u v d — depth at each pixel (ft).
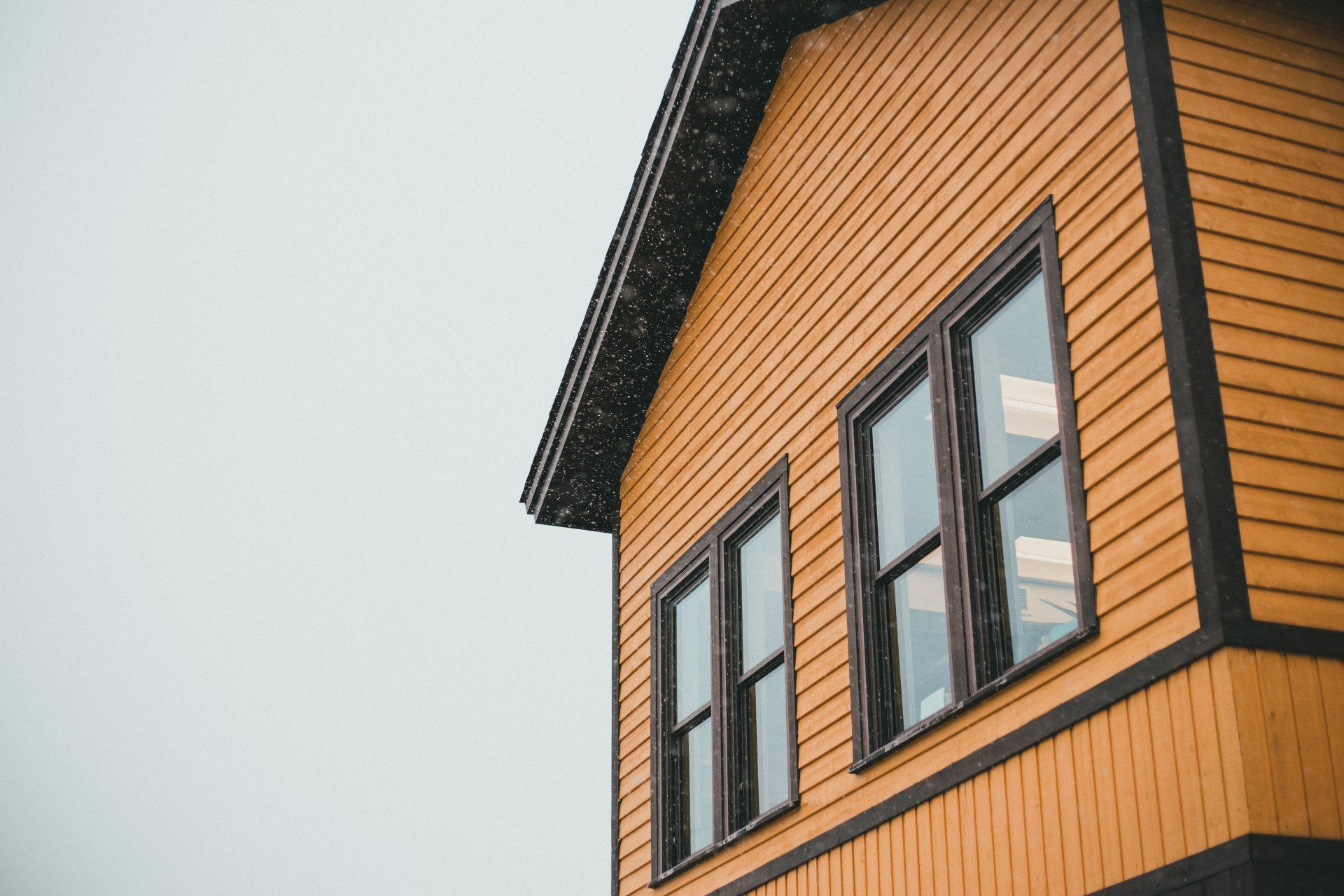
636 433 41.65
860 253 30.07
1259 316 20.45
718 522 34.60
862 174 30.71
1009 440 24.13
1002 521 24.12
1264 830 17.42
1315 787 17.87
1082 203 22.68
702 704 34.73
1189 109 21.54
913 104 29.04
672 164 36.99
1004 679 22.47
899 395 27.96
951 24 28.19
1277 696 18.20
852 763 26.86
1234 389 19.81
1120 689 20.02
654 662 37.14
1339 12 23.59
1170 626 19.30
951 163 27.09
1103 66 22.81
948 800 23.79
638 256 38.40
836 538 28.96
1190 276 20.30
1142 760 19.49
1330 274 21.24
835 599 28.63
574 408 41.16
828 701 28.25
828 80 33.22
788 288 33.32
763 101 36.42
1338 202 21.89
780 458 31.96
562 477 42.24
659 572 37.93
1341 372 20.63
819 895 27.27
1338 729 18.31
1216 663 18.42
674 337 39.91
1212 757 18.24
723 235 37.73
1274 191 21.49
